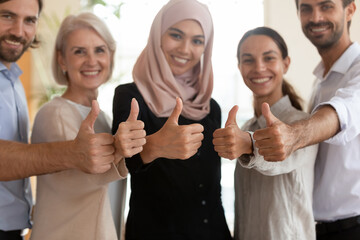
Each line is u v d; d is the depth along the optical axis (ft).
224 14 19.92
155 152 4.75
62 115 5.48
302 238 5.46
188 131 4.52
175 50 6.46
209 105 6.64
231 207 17.63
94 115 4.32
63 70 6.39
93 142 4.21
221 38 20.06
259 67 6.06
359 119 4.84
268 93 6.18
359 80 5.53
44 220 5.18
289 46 18.97
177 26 6.39
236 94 20.27
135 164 4.93
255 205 5.78
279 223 5.46
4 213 5.53
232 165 18.51
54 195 5.18
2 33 5.79
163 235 5.66
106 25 6.31
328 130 4.59
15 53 5.93
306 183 5.57
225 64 20.18
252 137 4.74
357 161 6.02
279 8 19.04
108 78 6.65
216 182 6.14
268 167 4.88
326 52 6.66
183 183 5.86
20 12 5.82
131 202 5.95
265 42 6.08
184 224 5.73
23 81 18.47
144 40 20.12
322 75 6.87
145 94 6.15
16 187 5.75
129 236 5.84
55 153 4.43
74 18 6.22
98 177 4.75
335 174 6.11
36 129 5.53
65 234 5.07
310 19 6.49
